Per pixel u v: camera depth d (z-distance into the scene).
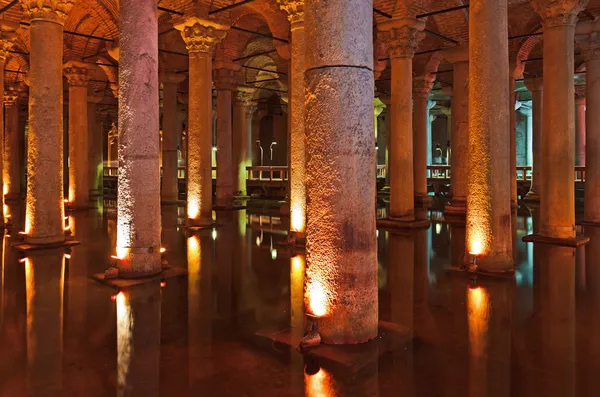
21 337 5.18
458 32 15.10
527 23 15.90
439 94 29.92
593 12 12.82
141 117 7.66
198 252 10.02
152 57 7.66
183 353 4.73
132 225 7.78
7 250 10.15
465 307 6.24
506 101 7.99
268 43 21.81
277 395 3.84
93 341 5.06
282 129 34.59
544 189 10.92
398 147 13.57
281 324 5.59
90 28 16.91
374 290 4.98
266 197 26.14
